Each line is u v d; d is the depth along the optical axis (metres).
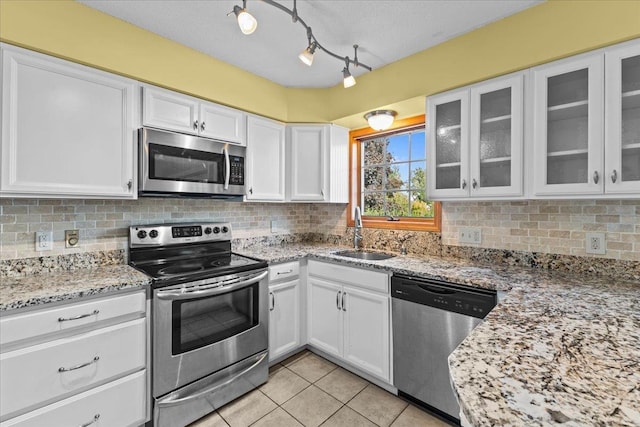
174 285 1.69
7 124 1.41
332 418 1.78
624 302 1.18
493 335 0.86
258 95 2.47
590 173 1.46
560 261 1.79
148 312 1.63
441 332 1.71
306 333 2.53
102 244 1.96
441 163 2.02
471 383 0.61
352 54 2.14
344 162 2.89
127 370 1.55
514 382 0.62
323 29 1.85
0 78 1.39
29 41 1.46
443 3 1.62
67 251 1.82
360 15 1.72
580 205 1.73
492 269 1.84
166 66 1.94
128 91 1.80
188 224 2.30
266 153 2.56
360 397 1.97
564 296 1.27
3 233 1.62
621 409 0.52
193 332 1.77
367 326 2.09
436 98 2.02
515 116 1.68
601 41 1.42
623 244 1.60
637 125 1.37
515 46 1.68
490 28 1.78
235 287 1.94
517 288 1.41
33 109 1.48
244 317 2.04
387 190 2.83
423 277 1.80
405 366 1.88
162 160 1.89
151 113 1.89
